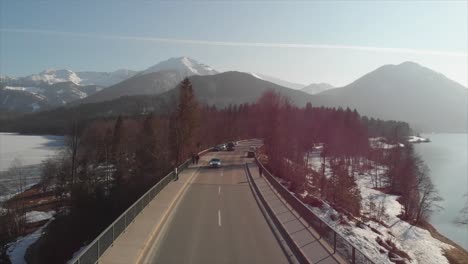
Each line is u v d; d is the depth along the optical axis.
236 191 30.72
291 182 42.44
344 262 13.38
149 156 54.88
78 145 70.75
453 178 89.06
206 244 16.02
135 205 19.97
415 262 31.17
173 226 19.11
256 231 18.17
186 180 36.59
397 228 43.59
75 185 43.94
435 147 190.88
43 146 145.38
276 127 66.19
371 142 144.25
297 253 14.81
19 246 37.22
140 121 104.69
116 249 14.91
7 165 95.81
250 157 67.19
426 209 54.75
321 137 113.44
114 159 74.19
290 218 20.48
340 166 67.69
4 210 47.72
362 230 33.50
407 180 65.69
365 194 63.28
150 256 14.46
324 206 35.12
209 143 92.00
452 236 47.19
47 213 51.19
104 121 116.31
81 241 31.91
